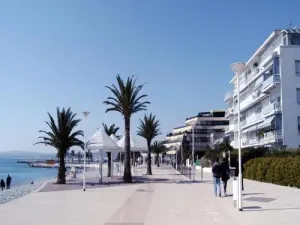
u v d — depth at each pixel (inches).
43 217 506.0
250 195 776.3
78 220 479.2
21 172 3639.3
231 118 2952.8
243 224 441.7
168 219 482.9
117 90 1304.1
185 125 5329.7
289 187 988.6
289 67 1696.6
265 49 2070.6
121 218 494.0
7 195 1007.6
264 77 1952.5
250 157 1549.0
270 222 453.1
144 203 664.4
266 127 1915.6
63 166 1270.9
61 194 859.4
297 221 459.8
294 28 1777.8
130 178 1279.5
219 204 635.5
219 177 764.6
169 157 5206.7
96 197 780.6
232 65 595.2
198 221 465.7
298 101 1683.1
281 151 1315.2
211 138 4165.8
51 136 1254.3
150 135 1931.6
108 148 1264.8
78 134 1275.8
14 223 458.6
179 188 1001.5
